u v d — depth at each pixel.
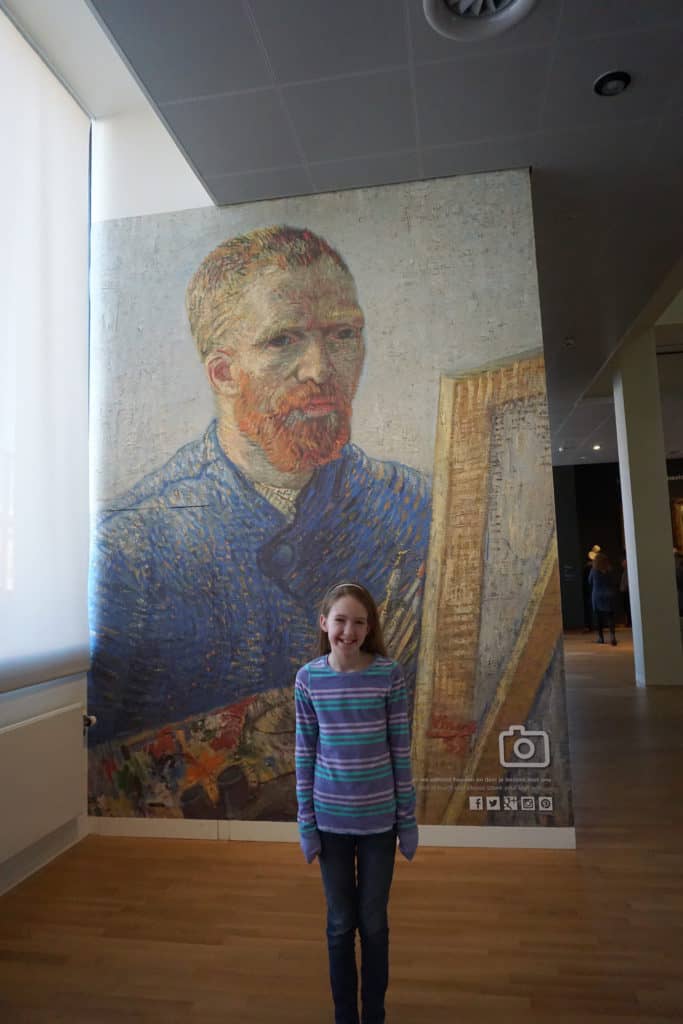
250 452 4.68
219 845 4.35
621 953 2.97
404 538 4.46
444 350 4.55
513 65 3.69
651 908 3.37
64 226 4.62
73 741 4.38
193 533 4.69
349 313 4.67
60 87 4.69
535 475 4.38
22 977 2.88
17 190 4.12
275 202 4.84
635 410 10.04
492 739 4.27
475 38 3.49
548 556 4.32
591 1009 2.60
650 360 10.02
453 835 4.24
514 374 4.46
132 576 4.72
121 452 4.82
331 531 4.54
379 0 3.27
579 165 4.59
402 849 2.39
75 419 4.59
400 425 4.54
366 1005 2.30
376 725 2.39
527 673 4.28
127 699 4.63
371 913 2.32
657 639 9.86
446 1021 2.54
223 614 4.60
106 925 3.32
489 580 4.36
